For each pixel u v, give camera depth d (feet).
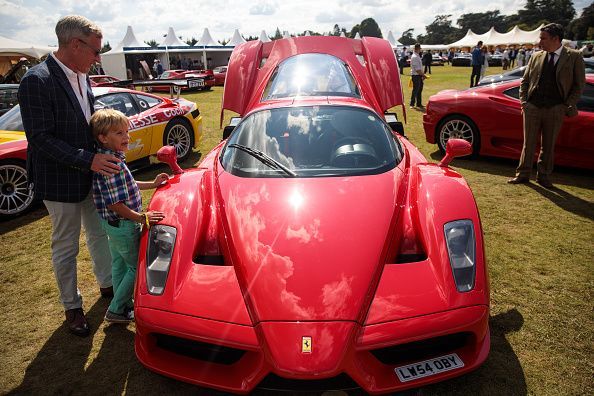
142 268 6.76
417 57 34.50
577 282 9.50
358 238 6.59
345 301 5.78
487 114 17.93
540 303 8.77
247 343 5.64
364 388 5.61
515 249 11.09
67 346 8.20
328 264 6.19
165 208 7.61
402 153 9.29
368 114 10.02
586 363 7.12
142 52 82.89
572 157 16.29
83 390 7.09
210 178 8.71
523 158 15.74
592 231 12.01
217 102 44.86
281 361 5.41
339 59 14.26
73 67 7.72
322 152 8.78
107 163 7.31
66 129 7.64
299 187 7.75
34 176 7.97
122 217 7.66
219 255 6.97
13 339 8.43
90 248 9.37
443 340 6.12
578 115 15.80
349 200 7.34
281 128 9.48
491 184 16.08
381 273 6.23
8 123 16.10
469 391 6.64
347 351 5.47
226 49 94.63
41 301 9.77
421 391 6.65
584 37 318.65
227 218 7.30
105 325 8.80
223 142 11.60
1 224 14.35
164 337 6.41
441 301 5.90
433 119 19.65
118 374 7.43
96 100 16.52
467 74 81.87
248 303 5.95
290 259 6.29
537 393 6.56
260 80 14.29
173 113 19.54
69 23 7.41
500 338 7.78
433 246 6.54
